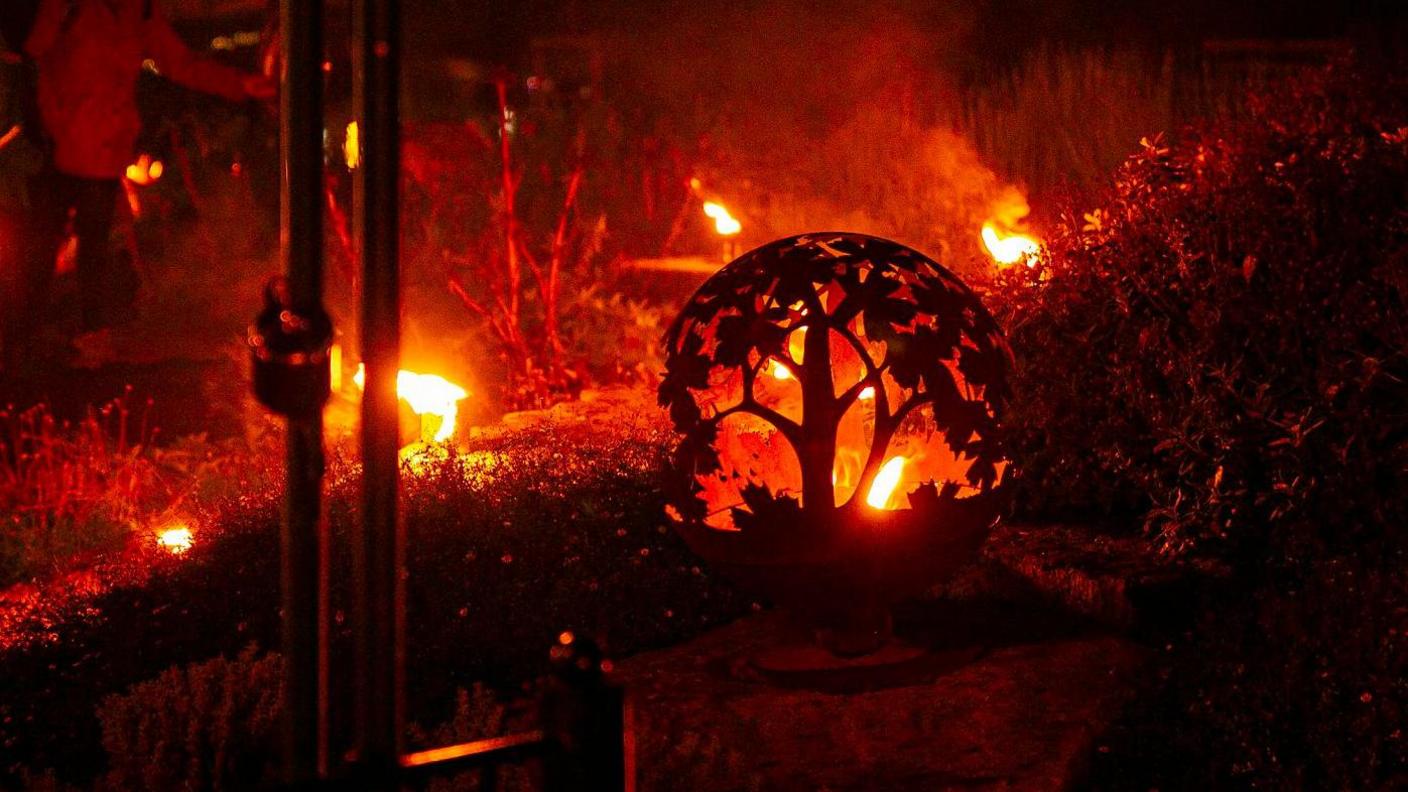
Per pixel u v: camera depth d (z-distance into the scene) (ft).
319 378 6.19
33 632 13.58
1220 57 33.27
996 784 9.55
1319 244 14.05
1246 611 11.99
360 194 6.47
